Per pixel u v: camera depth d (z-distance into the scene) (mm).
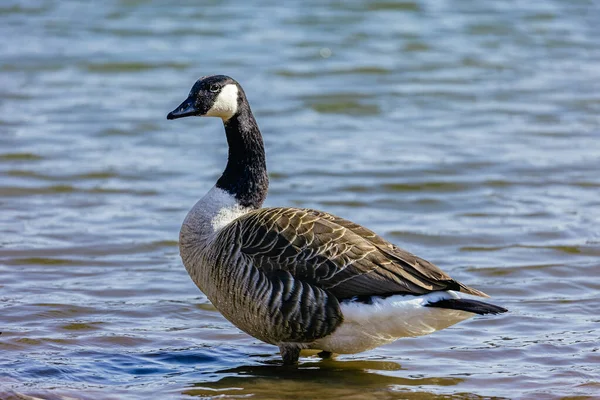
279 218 9984
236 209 10805
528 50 27594
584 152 19438
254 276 9734
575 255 14094
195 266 10508
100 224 15391
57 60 26000
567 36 28781
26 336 11039
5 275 13086
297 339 9945
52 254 13984
